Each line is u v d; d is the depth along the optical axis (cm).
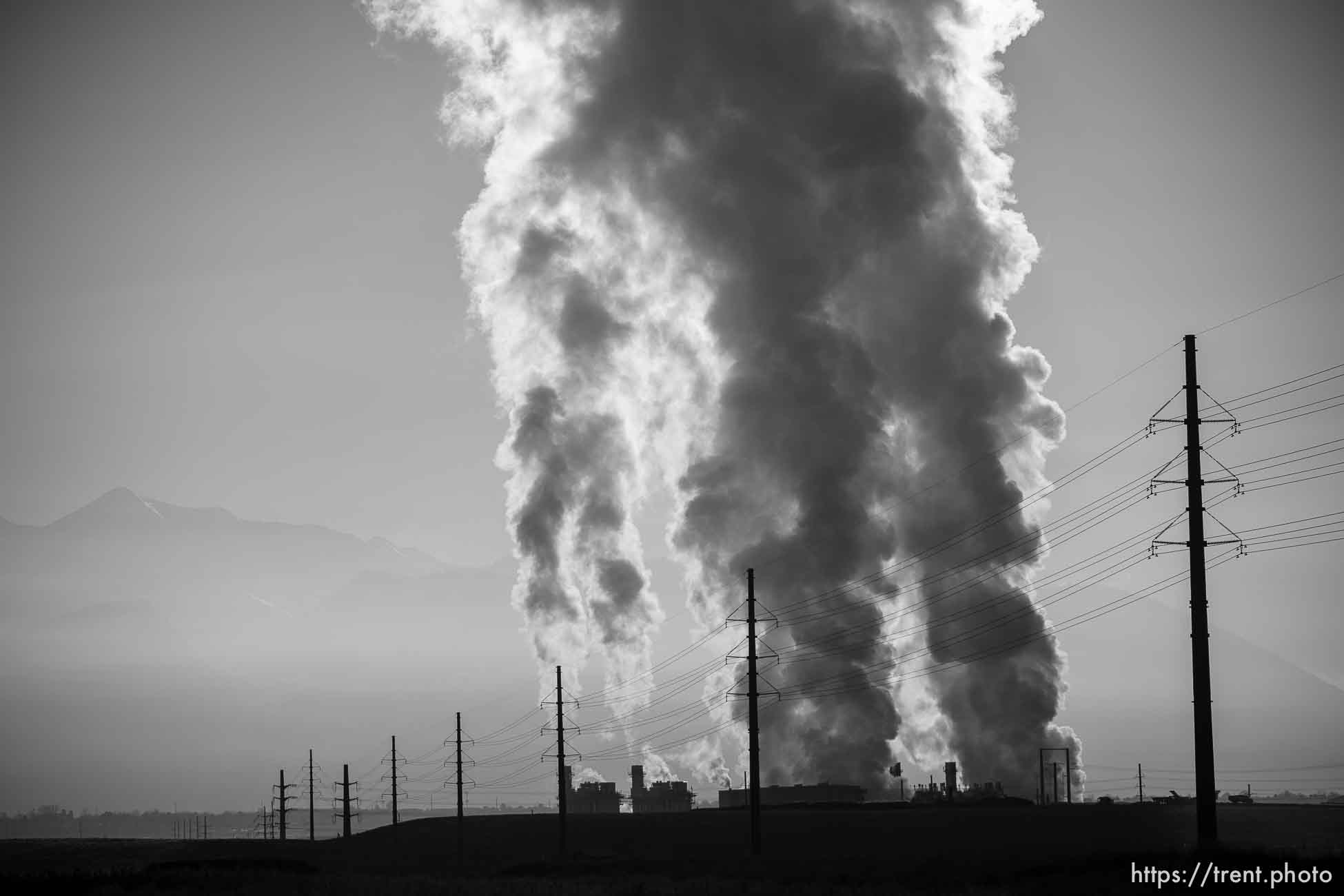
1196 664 5303
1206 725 5266
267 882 6412
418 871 8600
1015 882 5341
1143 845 7525
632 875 6981
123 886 6397
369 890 5725
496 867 9125
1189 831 8269
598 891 5522
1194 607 5341
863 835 9412
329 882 6312
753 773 7531
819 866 6819
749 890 5450
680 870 7138
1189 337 5472
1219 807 10569
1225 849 5203
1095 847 7594
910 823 10019
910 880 5772
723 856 8431
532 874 7919
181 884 6438
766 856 7831
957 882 5559
